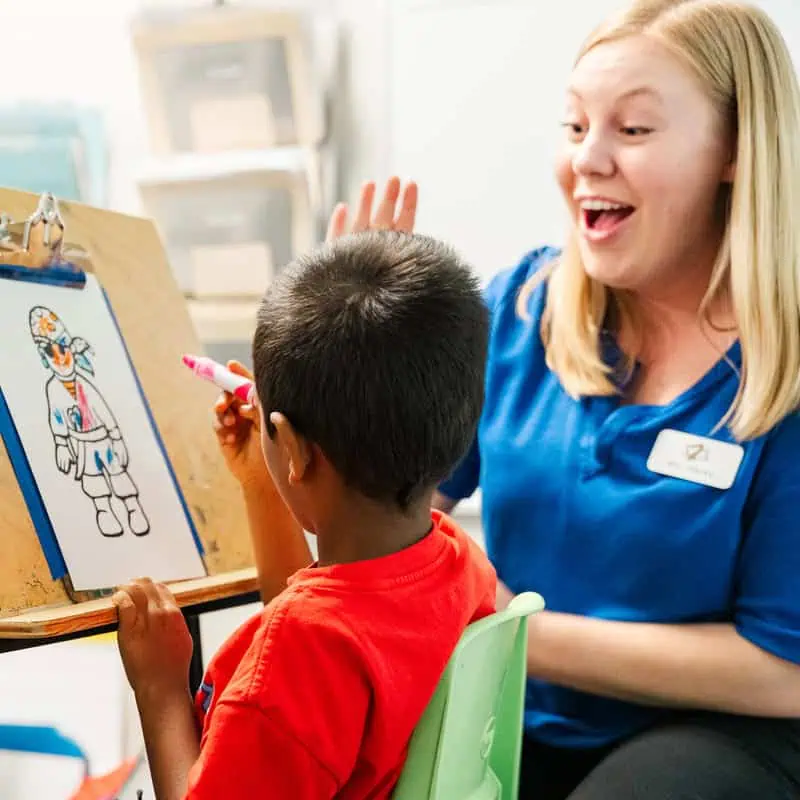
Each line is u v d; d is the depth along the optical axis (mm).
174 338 1049
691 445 915
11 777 1208
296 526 915
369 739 623
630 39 909
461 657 638
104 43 1932
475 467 1145
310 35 1771
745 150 884
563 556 981
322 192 1853
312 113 1796
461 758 707
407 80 1793
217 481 1003
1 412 776
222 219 1812
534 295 1114
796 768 833
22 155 1866
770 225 885
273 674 600
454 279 681
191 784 606
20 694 1599
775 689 855
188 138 1843
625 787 814
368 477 649
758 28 894
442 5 1757
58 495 790
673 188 897
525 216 1769
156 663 740
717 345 958
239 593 898
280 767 591
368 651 605
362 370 630
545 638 925
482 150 1773
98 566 794
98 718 1487
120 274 1013
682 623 932
